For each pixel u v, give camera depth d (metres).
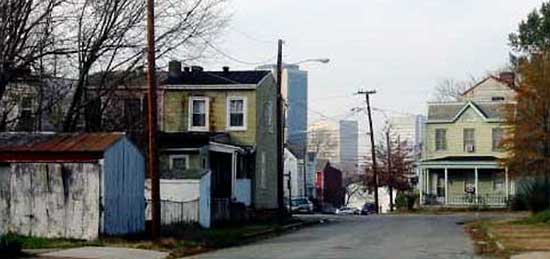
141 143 48.94
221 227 43.62
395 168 102.12
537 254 28.48
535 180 53.66
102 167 31.36
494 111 77.94
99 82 45.28
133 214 34.06
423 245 33.53
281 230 44.72
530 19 65.06
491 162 76.00
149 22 31.38
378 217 64.81
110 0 42.44
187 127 56.03
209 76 56.88
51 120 45.69
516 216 59.81
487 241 35.59
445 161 77.44
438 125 79.38
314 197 116.44
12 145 32.31
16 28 39.84
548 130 47.53
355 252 30.06
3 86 39.75
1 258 25.48
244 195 54.81
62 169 31.64
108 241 30.98
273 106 60.34
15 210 31.92
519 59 62.34
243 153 54.41
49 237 31.50
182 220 40.91
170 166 50.53
